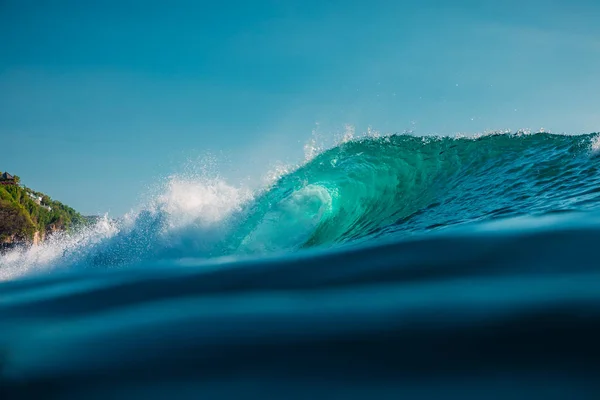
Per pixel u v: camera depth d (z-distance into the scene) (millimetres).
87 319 4066
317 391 2326
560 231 5207
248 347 2955
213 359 2822
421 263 4664
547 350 2498
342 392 2293
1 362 3098
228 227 10875
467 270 4191
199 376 2617
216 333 3271
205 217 10977
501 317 3006
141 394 2479
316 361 2662
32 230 112250
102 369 2842
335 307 3588
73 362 2998
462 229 6379
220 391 2422
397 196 11602
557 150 11047
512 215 7180
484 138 12406
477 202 9305
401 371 2451
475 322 2975
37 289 6227
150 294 4852
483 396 2133
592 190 8039
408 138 13180
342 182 12188
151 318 3816
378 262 4992
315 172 12383
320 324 3242
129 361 2932
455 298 3463
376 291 3883
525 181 9836
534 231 5398
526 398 2070
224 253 10297
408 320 3137
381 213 10617
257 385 2447
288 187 11875
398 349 2713
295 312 3570
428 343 2744
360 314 3357
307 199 11383
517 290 3475
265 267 5609
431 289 3750
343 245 7633
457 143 12461
